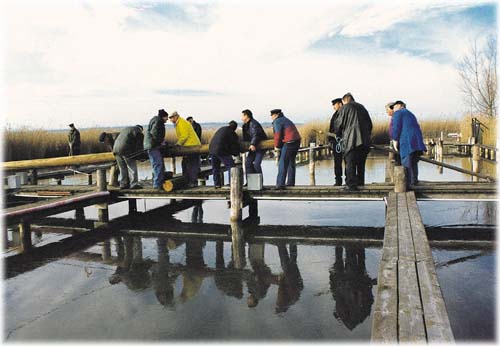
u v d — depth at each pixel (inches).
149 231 328.2
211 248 272.2
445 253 241.1
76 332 159.9
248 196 336.2
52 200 326.0
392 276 146.2
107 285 210.5
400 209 246.5
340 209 392.2
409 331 107.7
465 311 162.6
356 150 309.4
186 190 357.4
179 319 167.2
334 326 155.8
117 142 366.9
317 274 214.7
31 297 197.5
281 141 335.0
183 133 374.6
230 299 185.8
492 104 1071.0
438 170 713.6
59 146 1002.1
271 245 273.9
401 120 316.5
